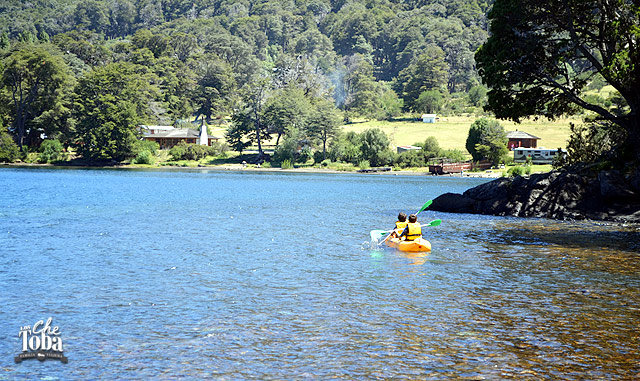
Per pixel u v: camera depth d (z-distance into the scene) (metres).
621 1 33.41
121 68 154.62
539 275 17.94
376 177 101.25
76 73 186.50
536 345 11.35
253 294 15.33
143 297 15.00
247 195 54.47
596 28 37.38
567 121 159.12
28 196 48.72
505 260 20.55
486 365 10.34
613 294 15.45
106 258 20.56
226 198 50.38
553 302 14.59
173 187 64.88
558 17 36.78
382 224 32.06
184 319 13.05
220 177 93.69
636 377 9.84
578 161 42.03
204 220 32.97
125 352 10.98
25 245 23.28
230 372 10.04
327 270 18.59
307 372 10.04
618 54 32.72
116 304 14.29
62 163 132.88
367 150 128.38
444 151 123.06
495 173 105.19
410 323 12.77
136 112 147.12
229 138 154.50
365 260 20.45
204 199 48.88
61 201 44.53
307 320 12.98
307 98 191.75
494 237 26.70
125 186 65.00
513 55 36.75
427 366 10.30
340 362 10.48
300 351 11.03
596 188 36.31
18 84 138.12
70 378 9.80
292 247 23.34
